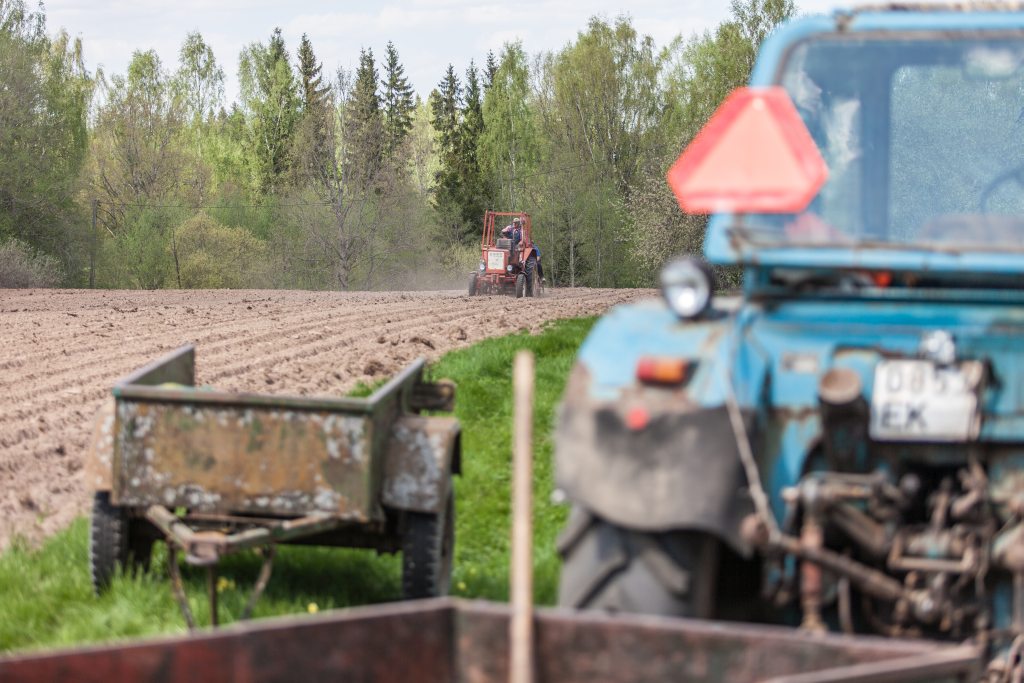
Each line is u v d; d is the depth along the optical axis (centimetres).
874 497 625
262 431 990
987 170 783
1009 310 655
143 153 13788
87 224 10138
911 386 641
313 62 18575
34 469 1623
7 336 3219
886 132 763
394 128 19838
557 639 568
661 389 617
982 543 641
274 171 17862
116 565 1077
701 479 597
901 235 754
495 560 1270
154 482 998
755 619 714
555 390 2348
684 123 13650
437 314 4225
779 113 619
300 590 1112
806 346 656
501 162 16262
